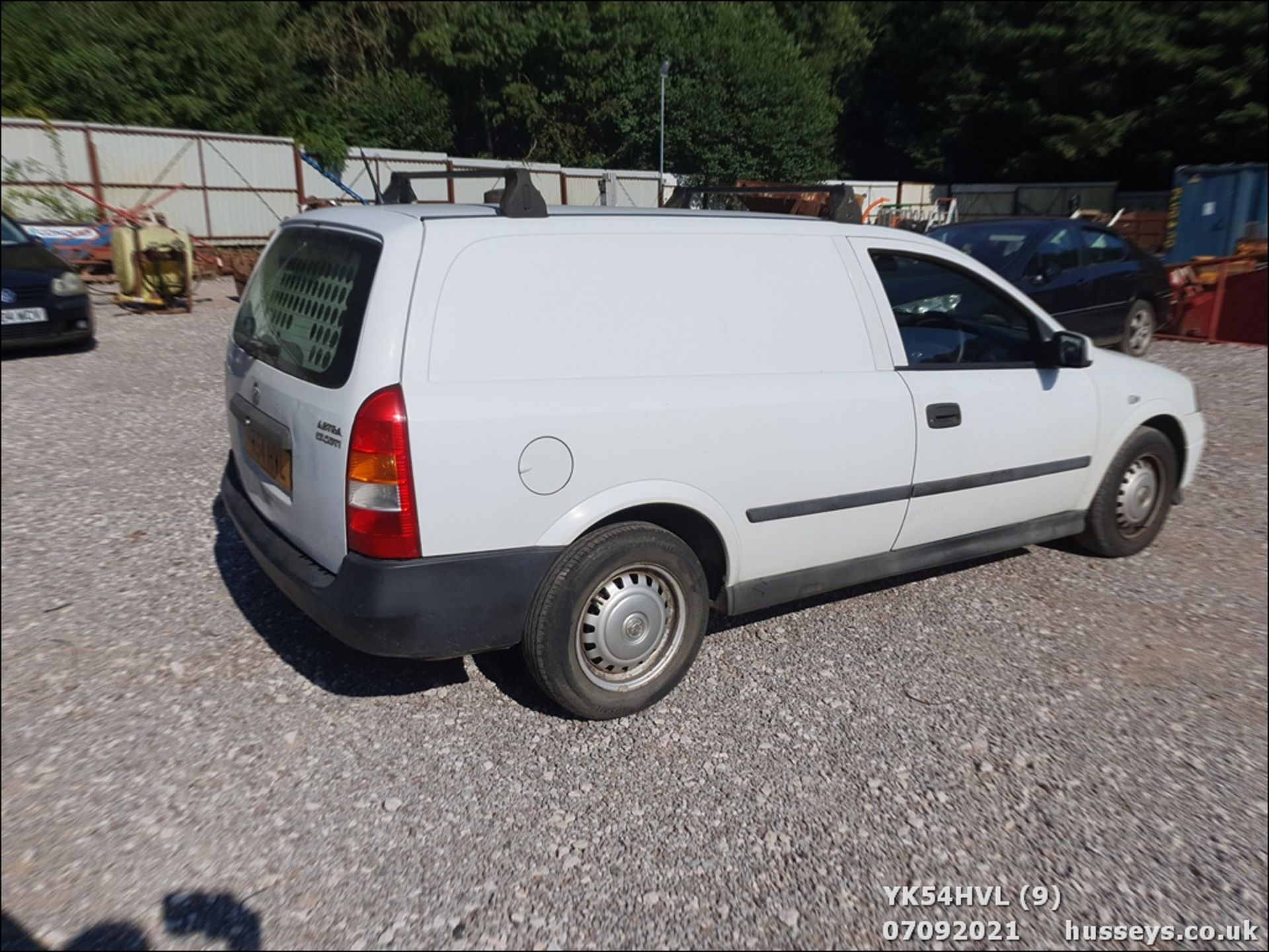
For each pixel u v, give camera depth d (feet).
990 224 35.94
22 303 33.14
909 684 13.78
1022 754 12.26
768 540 13.52
